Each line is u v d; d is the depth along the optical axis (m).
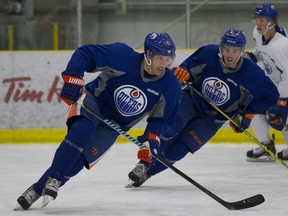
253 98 13.23
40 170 16.27
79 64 10.39
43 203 10.38
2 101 21.34
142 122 21.17
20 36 22.98
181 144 13.40
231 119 13.27
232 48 12.35
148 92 10.73
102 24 23.31
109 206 11.65
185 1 22.41
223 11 22.77
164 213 11.05
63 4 22.77
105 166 16.73
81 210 11.23
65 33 22.81
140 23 23.25
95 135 10.98
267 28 16.42
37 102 21.31
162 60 10.27
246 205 11.23
